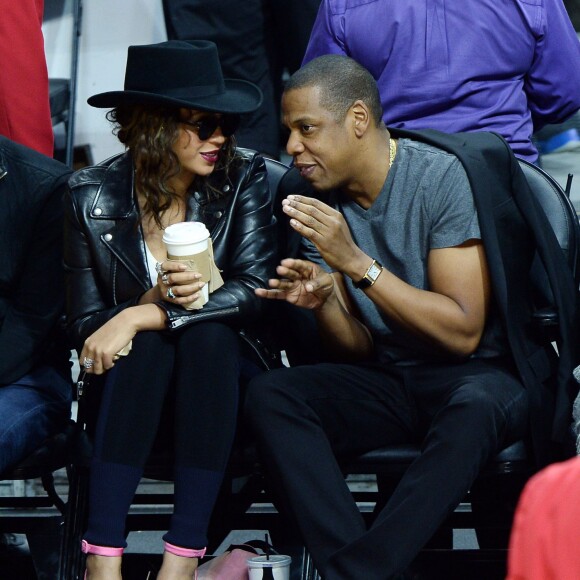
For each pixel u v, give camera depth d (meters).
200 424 9.37
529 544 3.21
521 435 9.84
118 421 9.38
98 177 10.61
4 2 13.76
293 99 10.18
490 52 12.55
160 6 16.22
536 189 11.05
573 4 19.86
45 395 10.77
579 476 3.21
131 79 10.30
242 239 10.52
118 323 9.56
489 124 12.62
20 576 11.66
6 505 11.41
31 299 10.98
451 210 10.05
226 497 10.94
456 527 11.18
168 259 9.70
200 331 9.65
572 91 12.91
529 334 10.45
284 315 11.09
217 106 10.04
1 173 11.09
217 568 9.86
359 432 9.99
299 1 15.66
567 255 10.85
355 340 10.52
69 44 16.20
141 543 13.48
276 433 9.42
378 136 10.35
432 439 9.23
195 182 10.60
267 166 11.52
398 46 12.60
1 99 13.97
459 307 9.99
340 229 9.64
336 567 8.92
